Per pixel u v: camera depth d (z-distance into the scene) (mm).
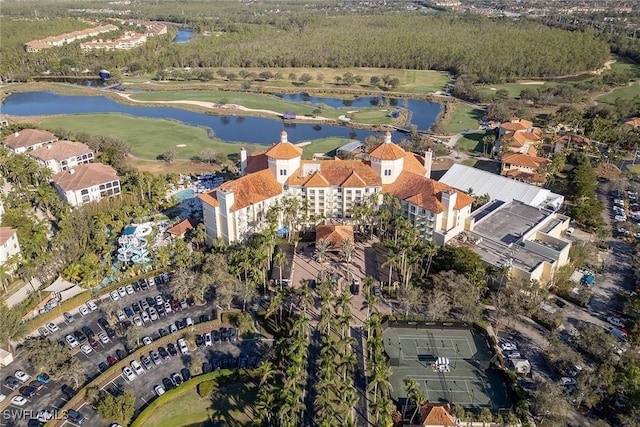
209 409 121625
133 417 118438
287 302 158250
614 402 122500
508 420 113750
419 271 173375
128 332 136250
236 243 182875
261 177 192875
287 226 194500
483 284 154625
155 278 170000
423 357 139250
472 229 186125
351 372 121000
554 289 164875
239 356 137125
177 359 135875
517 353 136500
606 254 188000
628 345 138875
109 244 180125
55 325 147375
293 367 115375
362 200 195875
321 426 100562
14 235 177125
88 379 128625
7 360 133625
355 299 161000
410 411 120500
